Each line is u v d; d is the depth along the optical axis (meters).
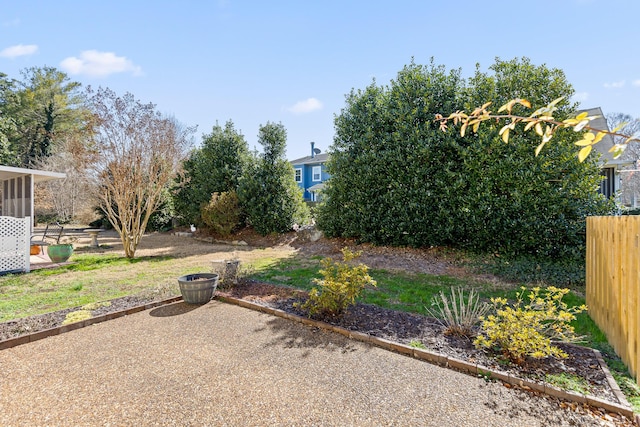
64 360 2.90
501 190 6.77
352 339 3.34
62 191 18.23
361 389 2.42
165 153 9.41
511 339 2.78
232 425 2.03
